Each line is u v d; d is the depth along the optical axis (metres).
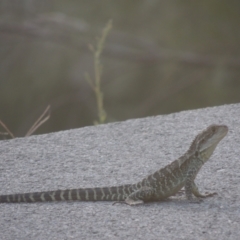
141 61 33.50
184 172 11.38
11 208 11.38
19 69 33.53
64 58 33.72
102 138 15.05
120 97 33.59
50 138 15.20
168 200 11.59
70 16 34.16
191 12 33.22
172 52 33.31
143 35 33.84
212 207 11.16
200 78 33.31
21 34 33.16
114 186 11.59
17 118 32.53
